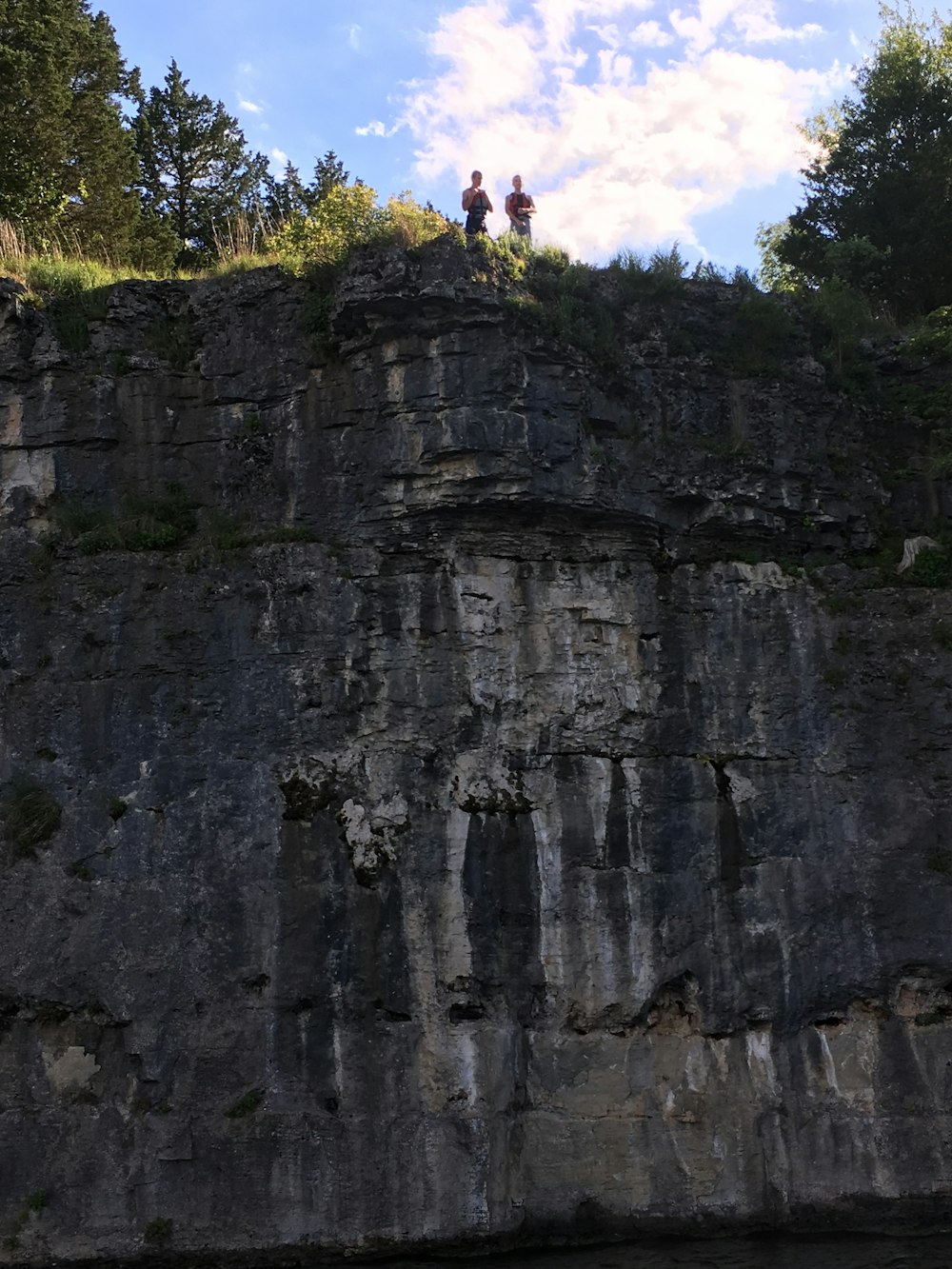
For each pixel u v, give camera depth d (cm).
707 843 1873
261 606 1884
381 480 1928
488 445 1873
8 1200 1648
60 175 3222
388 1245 1666
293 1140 1683
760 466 2033
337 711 1861
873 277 2823
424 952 1794
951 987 1864
